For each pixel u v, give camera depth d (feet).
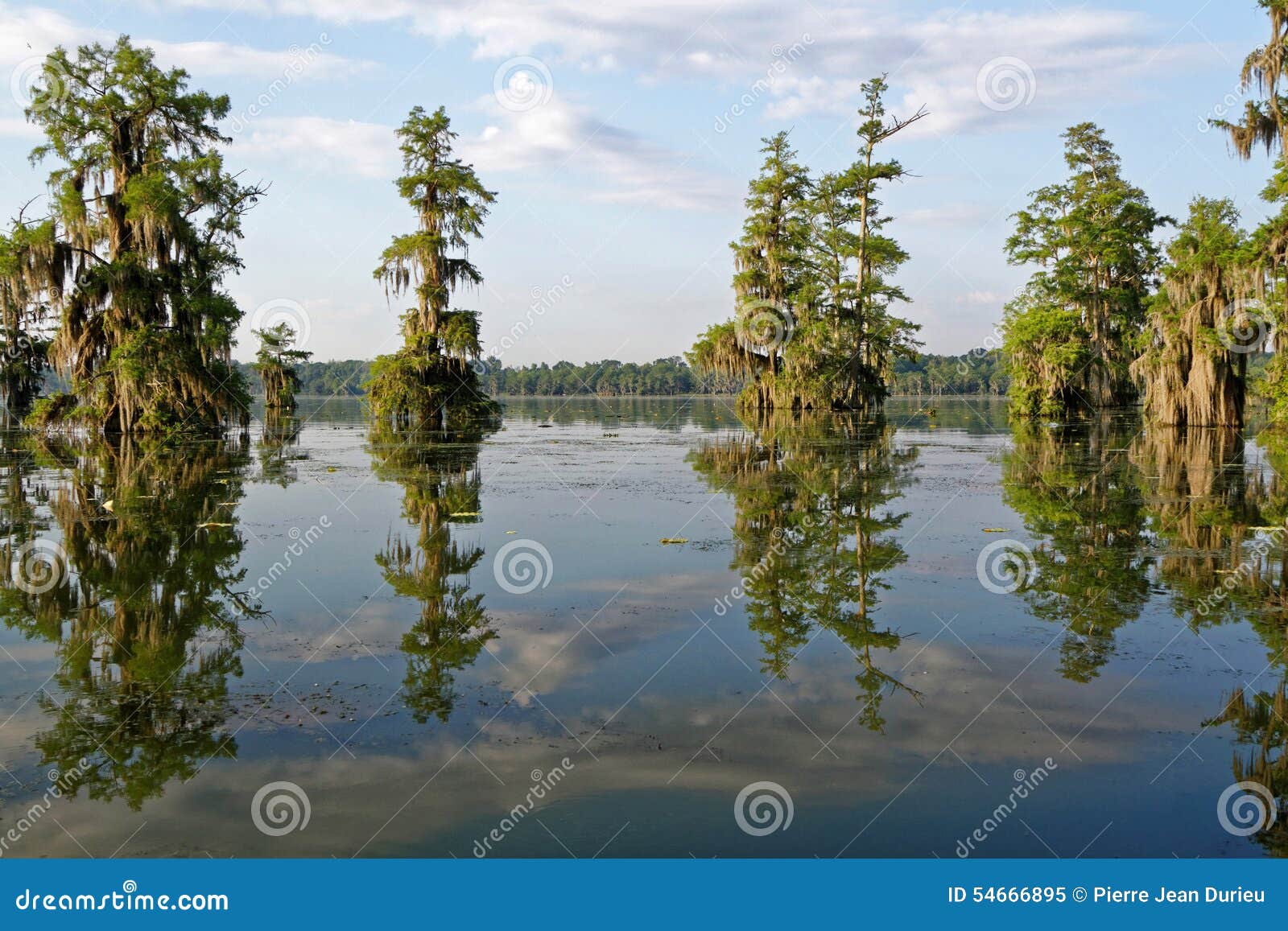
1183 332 110.83
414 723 19.31
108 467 71.97
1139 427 116.98
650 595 30.04
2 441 97.81
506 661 23.47
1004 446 89.76
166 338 102.01
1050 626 26.37
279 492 55.72
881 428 123.95
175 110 107.96
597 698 20.77
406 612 28.12
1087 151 172.04
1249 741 18.16
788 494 54.44
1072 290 160.35
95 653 24.34
